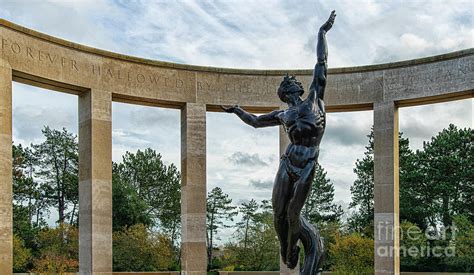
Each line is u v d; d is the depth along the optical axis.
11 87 23.53
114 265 59.91
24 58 24.09
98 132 26.25
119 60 27.16
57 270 53.25
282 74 29.31
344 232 70.69
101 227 25.80
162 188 76.81
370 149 72.81
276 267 67.88
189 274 27.25
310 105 12.22
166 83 28.11
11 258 22.59
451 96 27.22
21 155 66.81
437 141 63.31
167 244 64.19
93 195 25.78
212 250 83.94
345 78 28.92
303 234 12.73
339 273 56.00
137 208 68.31
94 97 26.30
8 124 23.16
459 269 52.59
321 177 80.94
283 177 12.16
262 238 69.81
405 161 63.62
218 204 84.88
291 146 12.27
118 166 75.88
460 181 60.41
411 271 53.91
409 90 27.69
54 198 70.19
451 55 26.83
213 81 28.89
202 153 28.27
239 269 67.31
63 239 61.41
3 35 23.42
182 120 28.83
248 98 29.09
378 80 28.39
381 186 27.72
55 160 70.75
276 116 12.69
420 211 59.38
